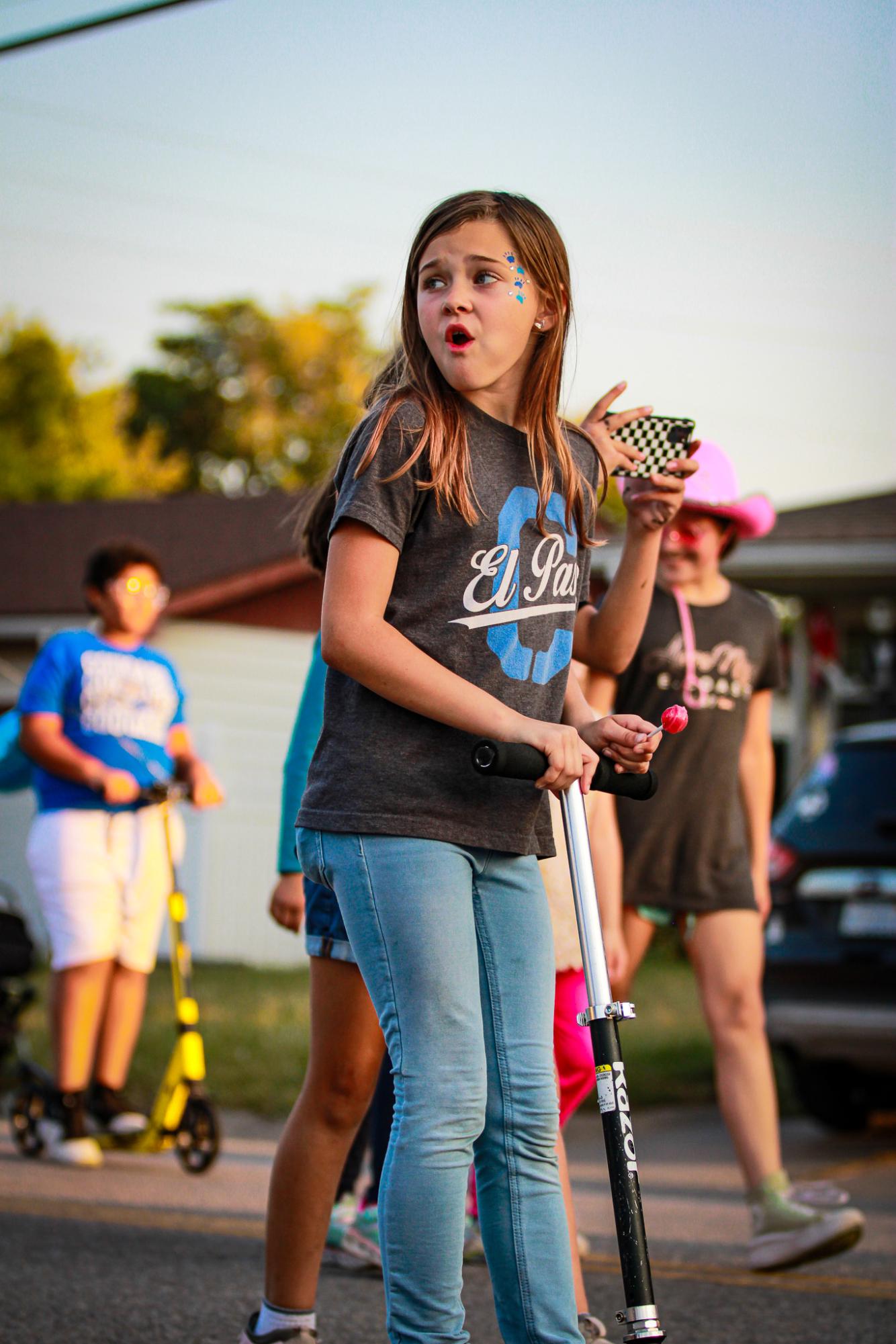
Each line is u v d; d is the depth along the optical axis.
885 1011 9.49
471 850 3.59
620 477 4.37
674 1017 14.48
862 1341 4.93
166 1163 8.50
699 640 6.20
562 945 4.95
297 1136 4.11
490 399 3.78
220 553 25.41
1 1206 6.97
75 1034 8.28
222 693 22.58
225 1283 5.63
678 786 6.13
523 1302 3.55
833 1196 6.01
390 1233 3.40
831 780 10.18
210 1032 12.25
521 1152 3.60
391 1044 3.50
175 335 61.44
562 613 3.78
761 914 6.31
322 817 3.58
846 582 20.72
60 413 59.09
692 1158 9.21
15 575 25.28
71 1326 4.98
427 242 3.73
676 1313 5.30
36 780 8.58
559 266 3.78
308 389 61.53
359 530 3.53
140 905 8.52
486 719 3.43
